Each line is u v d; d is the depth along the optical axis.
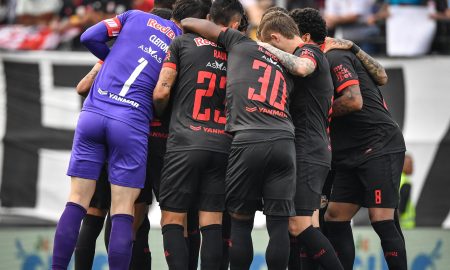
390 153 21.00
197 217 21.50
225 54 19.64
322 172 19.69
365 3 35.25
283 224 18.62
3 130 32.38
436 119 33.34
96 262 30.05
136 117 19.16
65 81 32.72
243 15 20.41
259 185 18.73
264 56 19.06
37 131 32.47
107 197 21.02
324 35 20.88
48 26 34.97
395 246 20.67
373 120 21.08
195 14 20.64
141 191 20.91
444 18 35.22
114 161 19.00
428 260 32.06
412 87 33.47
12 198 32.12
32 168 32.31
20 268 31.27
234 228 18.97
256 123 18.48
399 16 35.09
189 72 19.31
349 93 20.34
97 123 18.94
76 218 18.70
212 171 19.34
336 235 21.70
